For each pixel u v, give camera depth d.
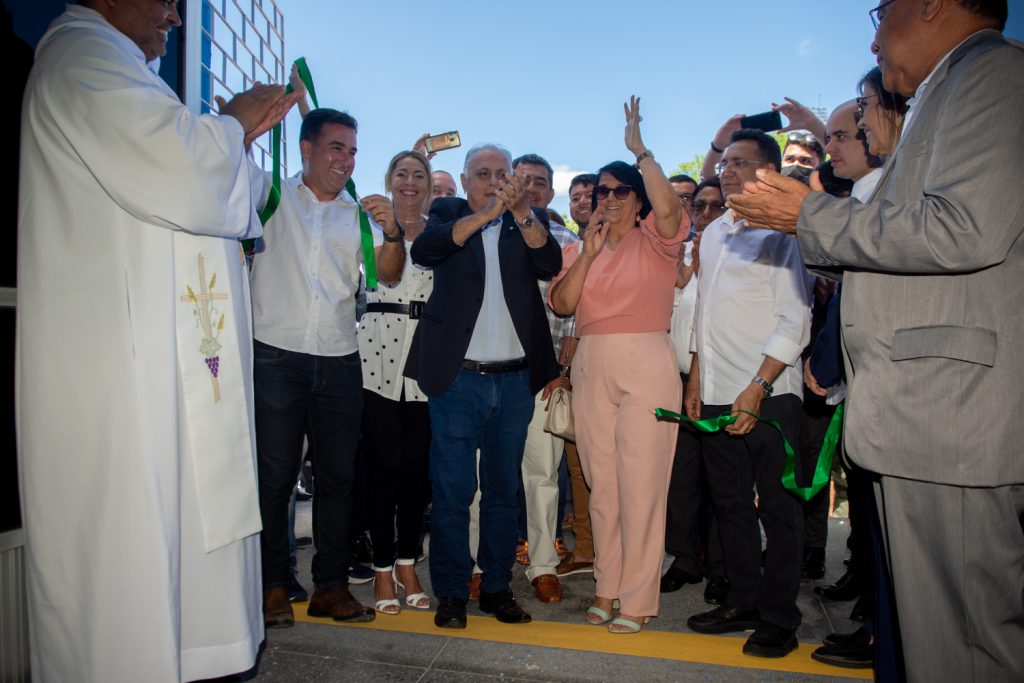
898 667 1.94
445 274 3.13
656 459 2.96
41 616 1.91
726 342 3.03
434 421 3.08
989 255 1.43
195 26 3.10
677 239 2.96
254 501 2.26
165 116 1.91
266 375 3.01
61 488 1.90
